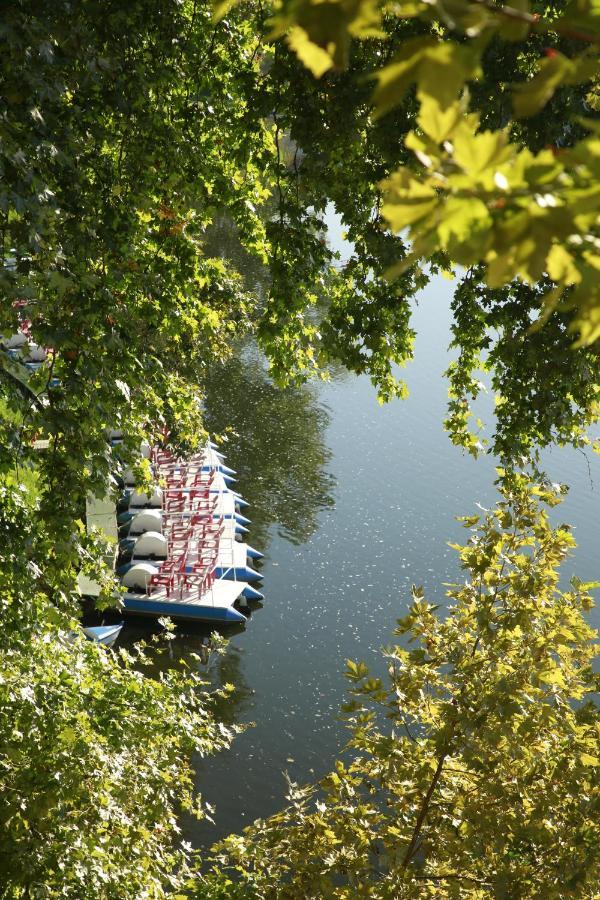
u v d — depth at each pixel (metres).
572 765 6.81
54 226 8.10
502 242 1.09
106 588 8.72
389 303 10.34
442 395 44.88
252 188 12.23
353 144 9.36
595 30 1.06
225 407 39.47
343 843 7.32
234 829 17.17
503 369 10.73
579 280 1.13
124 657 10.12
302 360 11.86
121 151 10.12
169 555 26.52
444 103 1.05
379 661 23.61
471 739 6.64
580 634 7.18
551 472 36.62
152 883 8.16
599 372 9.48
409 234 1.11
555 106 7.55
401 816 7.30
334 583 27.33
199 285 13.46
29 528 8.40
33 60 7.13
